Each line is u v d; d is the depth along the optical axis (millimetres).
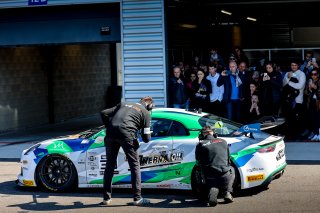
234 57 17750
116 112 10438
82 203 10617
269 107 16109
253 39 22359
